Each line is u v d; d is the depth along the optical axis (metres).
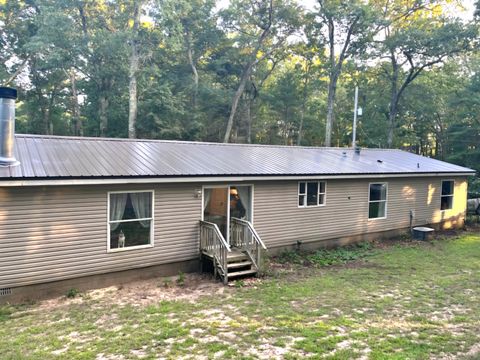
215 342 5.59
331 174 12.09
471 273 9.72
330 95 33.22
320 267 10.38
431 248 12.93
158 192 9.20
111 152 9.98
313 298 7.71
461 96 28.08
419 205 15.69
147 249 9.11
